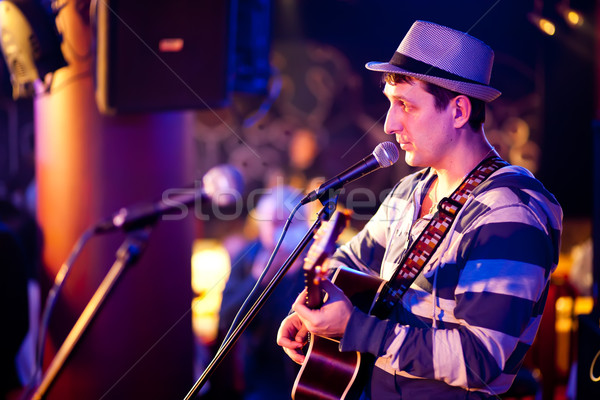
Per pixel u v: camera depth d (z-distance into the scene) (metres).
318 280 1.19
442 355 1.17
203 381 1.35
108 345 2.25
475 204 1.28
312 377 1.43
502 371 1.20
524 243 1.17
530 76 5.69
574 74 5.14
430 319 1.29
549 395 2.81
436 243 1.32
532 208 1.22
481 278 1.17
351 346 1.25
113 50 2.16
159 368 2.31
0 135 5.89
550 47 5.10
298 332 1.53
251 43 2.61
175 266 2.34
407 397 1.31
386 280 1.39
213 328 3.84
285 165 6.74
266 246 2.96
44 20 2.20
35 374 2.05
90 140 2.27
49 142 2.30
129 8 2.15
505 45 5.55
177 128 2.37
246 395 3.10
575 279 3.05
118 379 2.26
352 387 1.38
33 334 2.70
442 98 1.31
